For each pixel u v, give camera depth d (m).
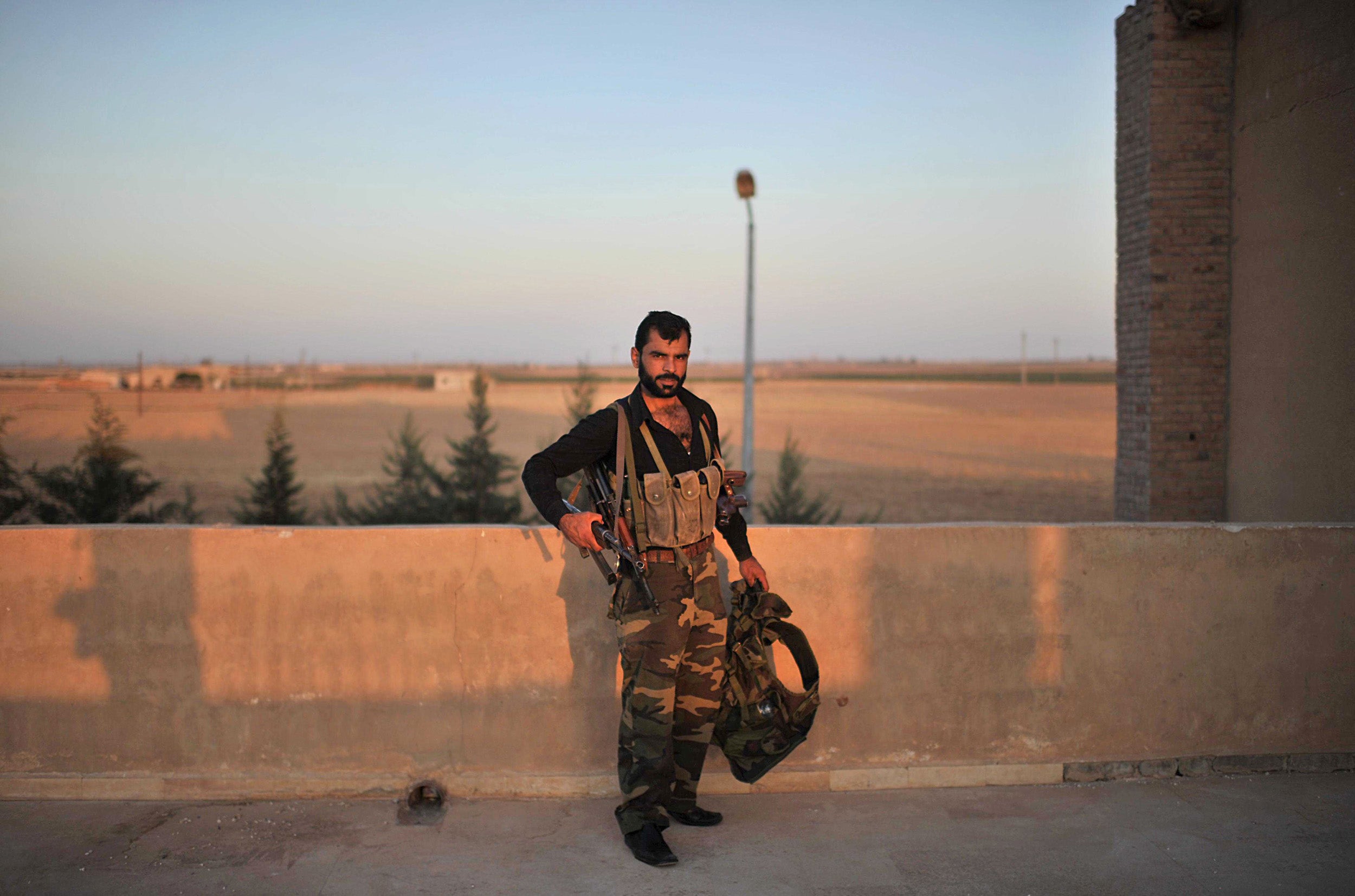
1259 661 3.87
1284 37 5.67
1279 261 5.74
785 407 74.88
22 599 3.59
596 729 3.69
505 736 3.67
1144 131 6.36
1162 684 3.85
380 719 3.65
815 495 26.69
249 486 27.53
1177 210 6.27
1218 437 6.29
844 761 3.77
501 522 17.84
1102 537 3.81
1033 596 3.80
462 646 3.65
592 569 3.66
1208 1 6.03
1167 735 3.86
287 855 3.20
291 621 3.63
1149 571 3.83
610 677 3.68
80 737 3.63
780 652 3.80
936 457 37.75
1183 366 6.29
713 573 3.31
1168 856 3.19
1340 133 5.19
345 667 3.64
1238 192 6.14
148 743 3.63
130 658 3.62
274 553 3.62
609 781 3.67
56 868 3.08
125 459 17.38
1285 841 3.30
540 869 3.11
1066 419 61.16
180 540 3.62
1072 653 3.82
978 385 126.75
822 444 43.69
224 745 3.63
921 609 3.77
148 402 75.75
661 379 3.18
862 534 3.75
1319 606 3.88
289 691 3.64
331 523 18.89
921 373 188.00
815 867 3.12
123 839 3.29
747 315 17.45
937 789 3.77
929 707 3.79
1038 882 3.01
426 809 3.62
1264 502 5.89
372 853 3.21
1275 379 5.77
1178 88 6.23
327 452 38.78
